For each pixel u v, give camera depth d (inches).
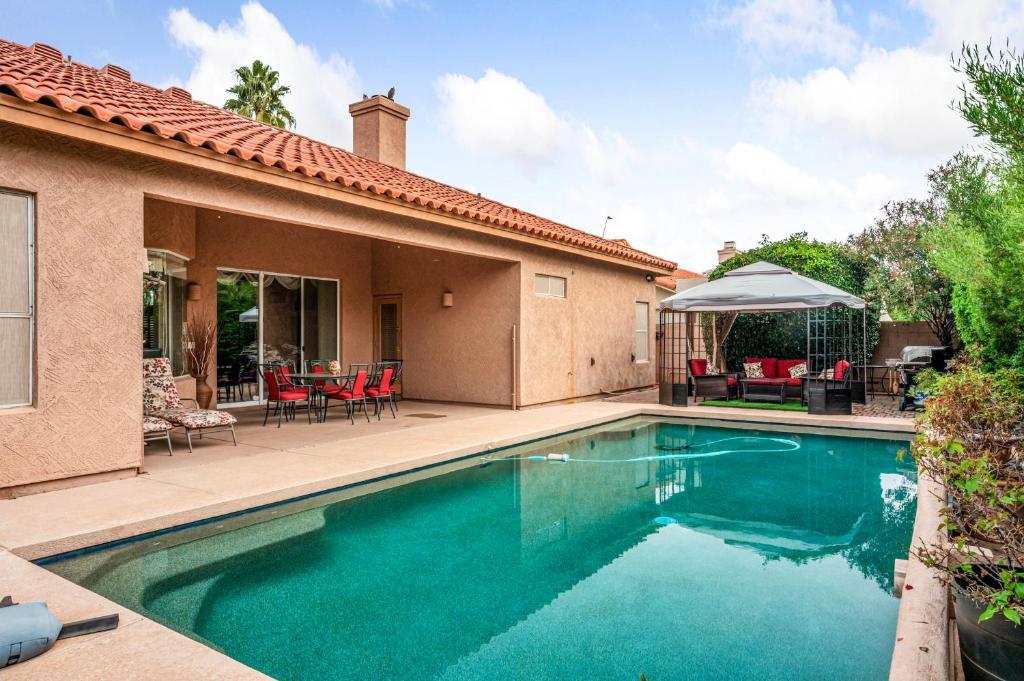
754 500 236.4
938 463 111.3
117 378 221.3
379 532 196.7
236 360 441.1
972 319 238.5
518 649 125.0
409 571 166.4
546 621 137.8
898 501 235.1
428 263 497.0
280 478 223.0
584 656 122.6
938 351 422.0
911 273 565.3
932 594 123.0
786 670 116.6
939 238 218.8
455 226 373.1
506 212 512.4
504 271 455.2
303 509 213.5
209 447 288.4
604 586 157.3
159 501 191.0
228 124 358.9
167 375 295.9
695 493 246.1
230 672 97.7
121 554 167.0
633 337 612.7
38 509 181.9
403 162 547.8
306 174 276.2
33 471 199.3
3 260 196.5
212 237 417.4
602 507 226.7
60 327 206.7
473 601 148.4
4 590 128.3
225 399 432.8
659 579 162.1
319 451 277.3
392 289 520.7
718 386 500.4
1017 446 129.7
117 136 211.2
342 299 509.0
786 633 131.8
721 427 401.1
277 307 467.8
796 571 166.9
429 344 497.4
